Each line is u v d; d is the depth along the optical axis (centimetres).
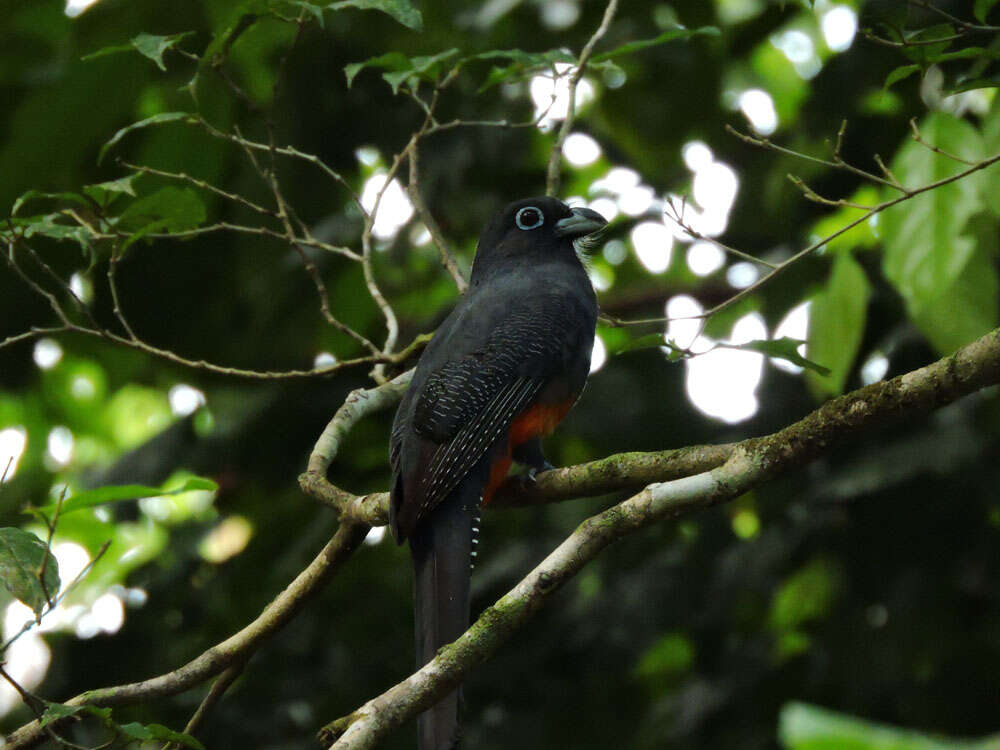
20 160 1212
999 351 496
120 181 730
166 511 1675
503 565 1197
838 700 1196
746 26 1305
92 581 1395
